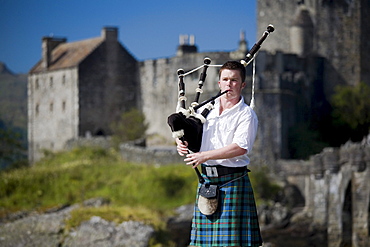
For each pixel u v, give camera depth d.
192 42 65.75
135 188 39.84
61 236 27.89
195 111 7.12
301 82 57.56
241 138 6.74
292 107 55.72
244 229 6.76
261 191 41.25
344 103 56.50
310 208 40.75
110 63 68.06
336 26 63.12
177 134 6.70
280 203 41.06
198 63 59.97
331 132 57.06
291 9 63.34
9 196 39.25
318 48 62.72
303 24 62.31
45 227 28.45
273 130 53.47
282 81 54.62
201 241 6.82
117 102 68.25
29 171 43.12
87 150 53.91
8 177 41.06
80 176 42.16
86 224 28.11
